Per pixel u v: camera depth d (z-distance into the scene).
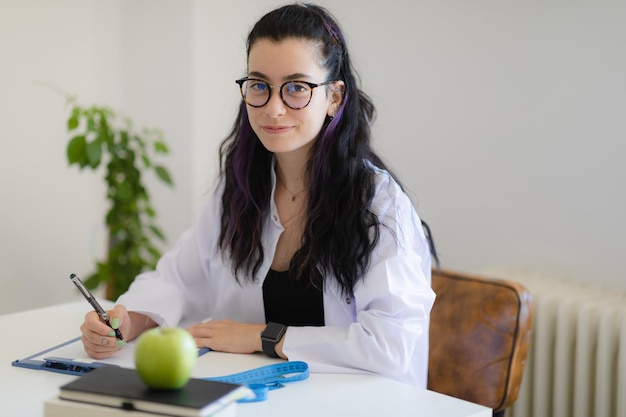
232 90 3.24
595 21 2.47
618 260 2.49
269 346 1.55
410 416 1.29
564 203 2.60
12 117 2.83
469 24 2.77
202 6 3.14
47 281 3.04
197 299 1.90
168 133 3.23
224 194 1.79
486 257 2.82
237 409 1.29
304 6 1.61
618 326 2.29
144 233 3.34
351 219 1.59
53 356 1.56
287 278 1.68
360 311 1.57
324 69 1.57
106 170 3.23
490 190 2.78
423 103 2.92
